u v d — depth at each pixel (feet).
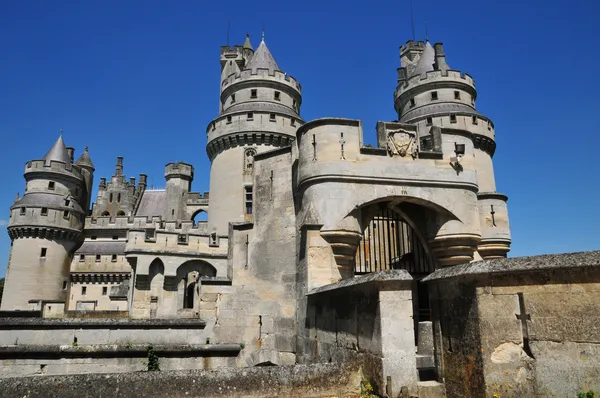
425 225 60.44
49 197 170.81
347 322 36.50
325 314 43.14
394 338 29.45
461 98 134.00
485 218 64.64
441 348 29.71
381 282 30.17
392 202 57.57
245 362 58.39
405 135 56.70
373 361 30.42
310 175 53.36
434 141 58.13
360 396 31.45
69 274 173.88
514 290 25.88
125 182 249.14
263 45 159.22
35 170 172.24
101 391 27.40
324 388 30.89
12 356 52.44
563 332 24.26
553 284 24.94
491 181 129.49
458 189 57.47
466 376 26.71
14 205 168.76
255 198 64.59
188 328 59.77
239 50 191.31
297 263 56.49
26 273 161.38
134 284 122.11
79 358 54.19
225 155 140.97
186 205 217.77
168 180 219.61
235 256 63.41
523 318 25.50
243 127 138.51
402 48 191.21
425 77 135.74
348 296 36.52
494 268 26.12
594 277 23.80
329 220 51.72
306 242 51.47
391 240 79.46
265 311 59.26
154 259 123.34
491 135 132.26
